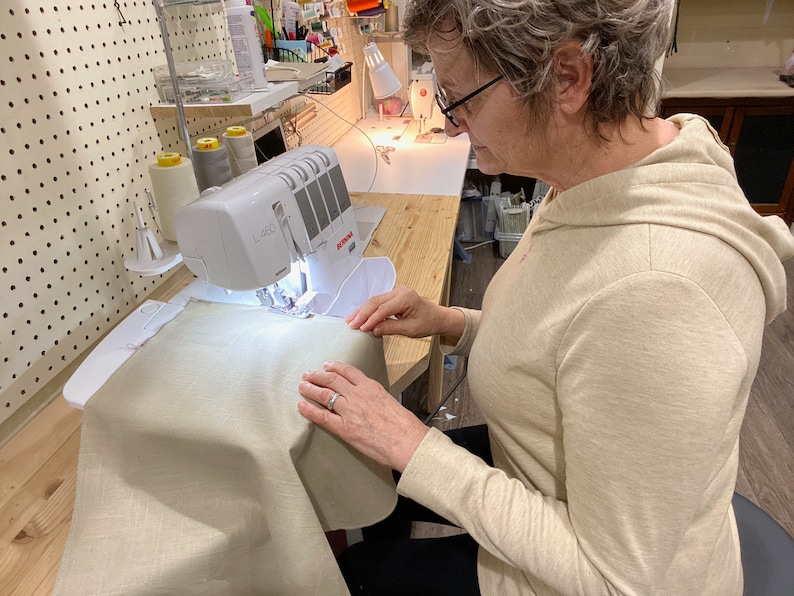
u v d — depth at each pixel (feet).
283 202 2.87
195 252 2.74
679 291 1.84
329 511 2.72
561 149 2.16
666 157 2.04
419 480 2.33
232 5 3.73
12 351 2.90
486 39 1.88
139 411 2.41
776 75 10.85
